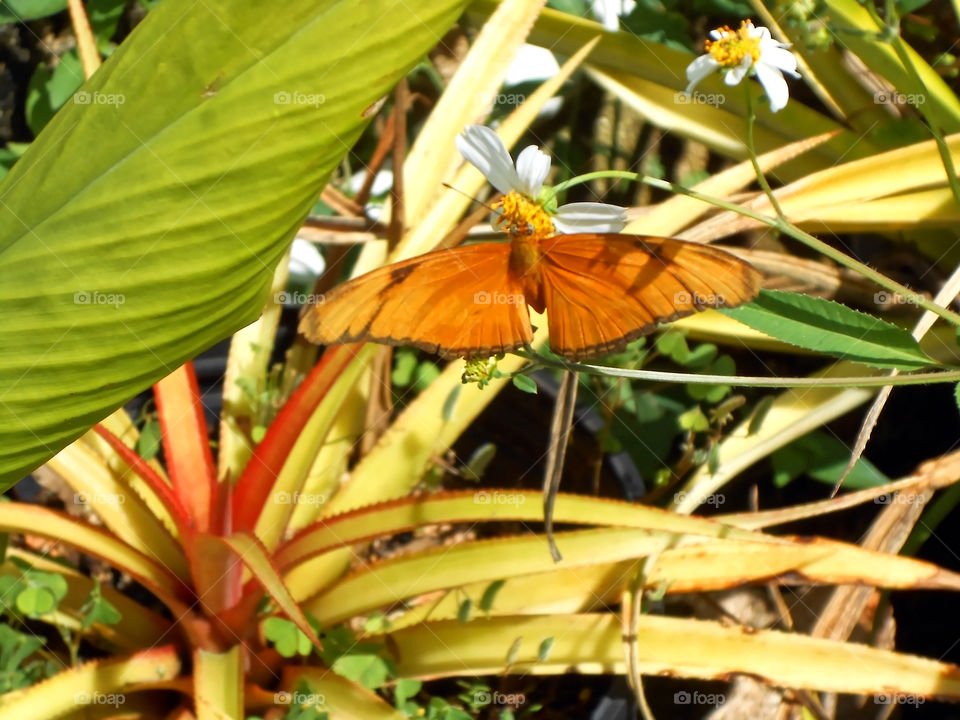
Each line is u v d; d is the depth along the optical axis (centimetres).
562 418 72
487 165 65
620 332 64
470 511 72
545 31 85
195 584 73
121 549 73
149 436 79
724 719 79
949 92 80
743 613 81
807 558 74
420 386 86
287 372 83
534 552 73
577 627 75
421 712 75
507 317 64
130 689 73
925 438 89
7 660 74
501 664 75
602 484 81
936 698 73
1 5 88
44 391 66
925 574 74
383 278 63
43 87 90
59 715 72
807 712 78
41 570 75
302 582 75
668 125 86
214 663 73
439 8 64
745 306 71
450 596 76
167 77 64
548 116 104
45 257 64
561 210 65
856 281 83
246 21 63
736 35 68
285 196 65
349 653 74
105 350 66
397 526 72
